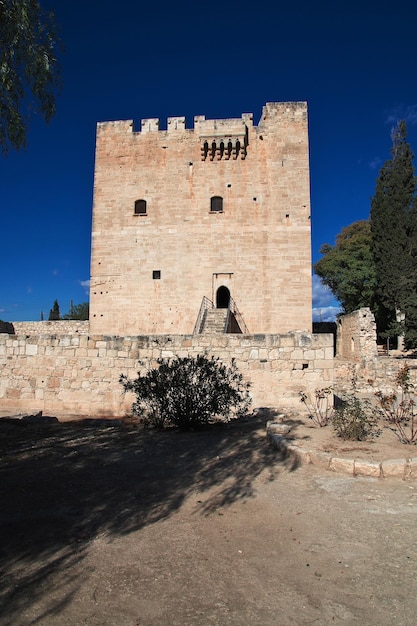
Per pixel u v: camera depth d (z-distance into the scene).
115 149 35.12
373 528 6.04
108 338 16.22
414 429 11.76
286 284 32.81
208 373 13.20
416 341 34.09
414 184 40.19
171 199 34.22
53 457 9.69
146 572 4.91
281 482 8.02
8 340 17.00
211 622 4.03
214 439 11.48
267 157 33.91
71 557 5.23
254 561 5.17
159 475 8.47
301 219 33.25
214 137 33.56
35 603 4.30
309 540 5.71
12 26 9.95
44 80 10.66
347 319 35.75
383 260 39.66
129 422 14.46
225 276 33.28
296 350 15.34
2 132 10.27
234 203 33.75
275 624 4.01
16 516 6.42
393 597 4.42
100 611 4.19
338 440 10.37
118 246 34.25
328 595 4.46
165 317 33.34
